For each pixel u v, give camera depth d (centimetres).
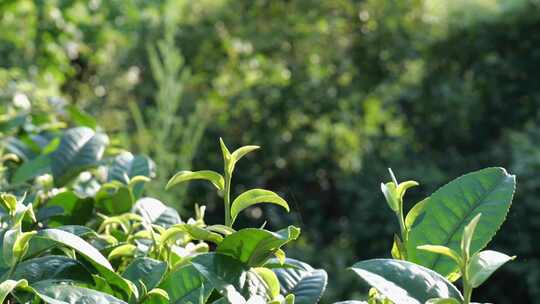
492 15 751
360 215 693
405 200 668
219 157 749
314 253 675
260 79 783
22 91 322
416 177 676
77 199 152
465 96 760
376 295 107
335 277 652
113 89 792
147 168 173
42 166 169
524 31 744
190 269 113
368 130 770
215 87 785
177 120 646
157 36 790
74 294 96
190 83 782
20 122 218
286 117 775
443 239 115
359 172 727
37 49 711
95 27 771
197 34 791
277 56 791
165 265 114
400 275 94
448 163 711
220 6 806
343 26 793
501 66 750
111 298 98
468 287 87
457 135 760
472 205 117
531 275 594
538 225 600
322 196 771
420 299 92
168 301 110
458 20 764
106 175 190
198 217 139
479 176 119
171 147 658
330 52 786
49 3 716
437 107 764
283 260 104
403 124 773
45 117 246
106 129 739
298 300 111
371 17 788
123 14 781
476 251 114
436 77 770
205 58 795
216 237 108
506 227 615
